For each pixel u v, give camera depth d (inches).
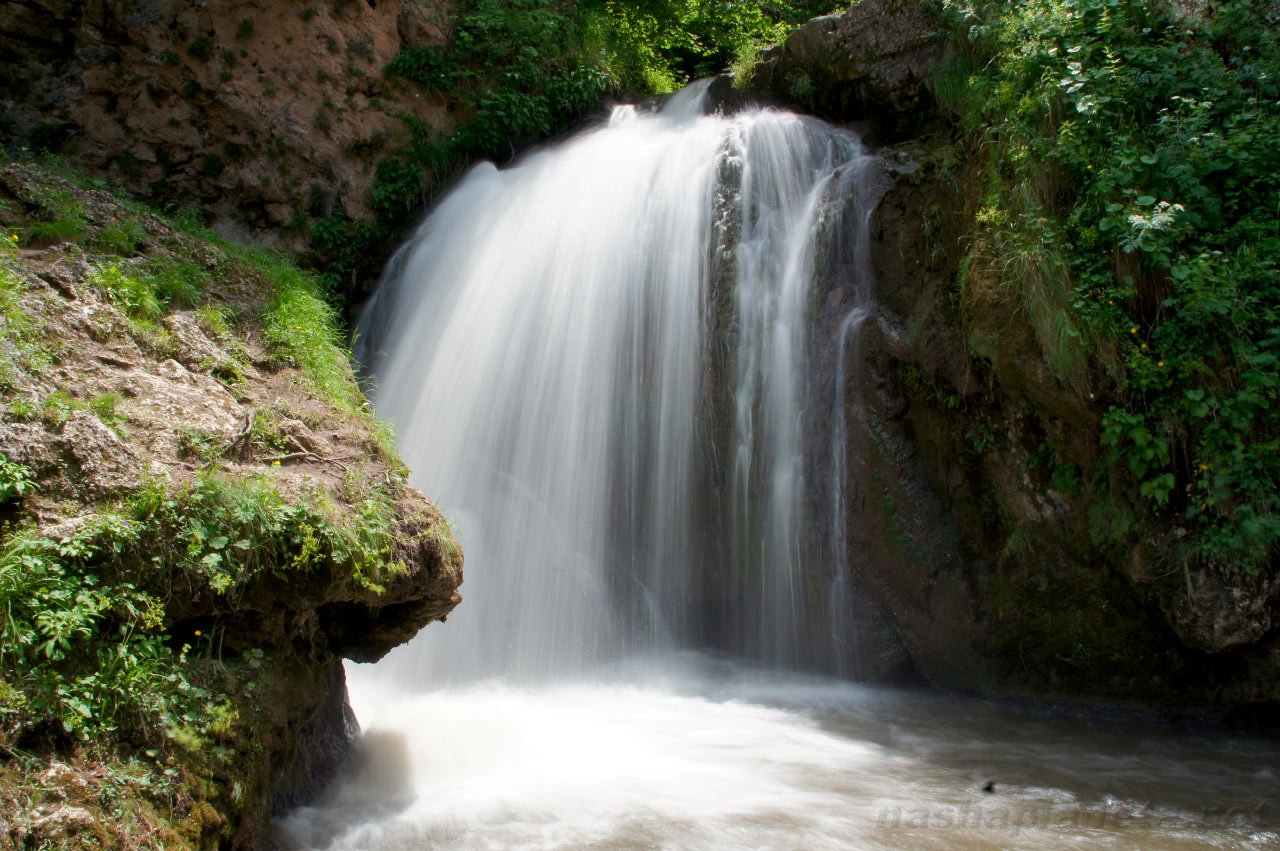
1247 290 238.8
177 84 430.3
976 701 296.2
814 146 366.6
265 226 439.2
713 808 202.5
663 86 572.1
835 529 314.7
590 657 336.8
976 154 297.9
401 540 202.2
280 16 442.9
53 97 416.2
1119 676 279.6
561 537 346.3
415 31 474.0
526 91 486.6
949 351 291.0
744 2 629.6
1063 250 252.4
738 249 341.4
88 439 171.2
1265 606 236.5
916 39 370.3
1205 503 235.0
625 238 367.6
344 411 240.5
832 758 240.1
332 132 448.8
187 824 145.0
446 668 313.9
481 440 365.7
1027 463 274.5
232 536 170.4
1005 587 286.4
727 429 334.6
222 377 230.7
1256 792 217.3
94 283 230.5
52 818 127.6
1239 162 251.3
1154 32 291.1
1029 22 301.1
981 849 182.4
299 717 187.9
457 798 207.3
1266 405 230.1
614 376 355.3
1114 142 260.2
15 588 145.2
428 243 434.9
